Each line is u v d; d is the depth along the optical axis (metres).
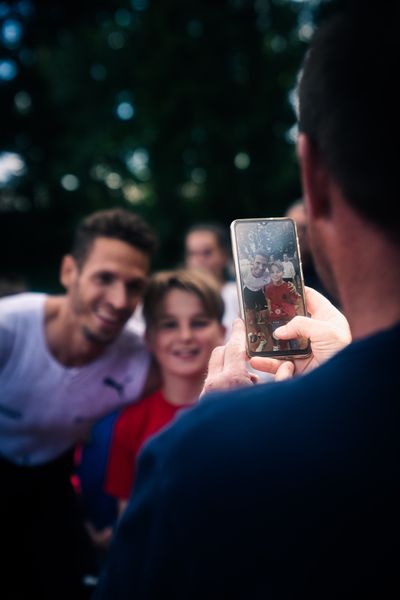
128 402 2.61
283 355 1.17
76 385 2.50
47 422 2.53
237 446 0.60
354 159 0.60
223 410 0.62
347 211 0.63
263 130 11.39
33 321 2.48
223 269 5.27
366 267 0.63
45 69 12.47
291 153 11.34
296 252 1.21
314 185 0.67
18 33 13.89
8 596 2.59
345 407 0.58
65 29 13.75
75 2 13.64
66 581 2.60
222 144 11.34
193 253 5.21
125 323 2.48
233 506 0.58
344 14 0.63
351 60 0.60
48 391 2.48
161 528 0.61
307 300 1.24
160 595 0.60
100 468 3.15
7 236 14.18
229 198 11.57
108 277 2.41
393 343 0.59
